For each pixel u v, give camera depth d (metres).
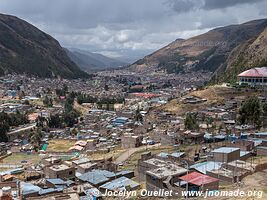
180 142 94.38
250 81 176.00
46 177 72.19
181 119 138.00
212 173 50.78
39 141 146.50
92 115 199.88
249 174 51.59
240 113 99.19
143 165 61.66
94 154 107.25
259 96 147.88
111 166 74.56
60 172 69.44
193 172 49.72
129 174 67.06
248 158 62.16
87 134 151.88
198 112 138.88
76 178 69.75
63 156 110.06
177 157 66.56
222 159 58.03
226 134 90.75
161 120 144.62
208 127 105.56
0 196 49.50
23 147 138.12
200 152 73.62
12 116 188.00
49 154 119.38
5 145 146.62
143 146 104.38
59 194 44.06
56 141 149.50
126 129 145.00
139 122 155.12
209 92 169.12
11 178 77.00
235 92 161.12
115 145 120.25
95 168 75.31
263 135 79.44
